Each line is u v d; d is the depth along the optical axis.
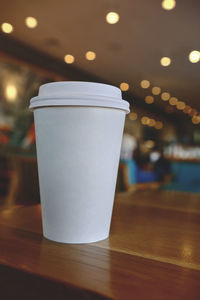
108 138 0.26
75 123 0.25
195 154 3.02
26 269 0.19
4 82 2.15
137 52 2.42
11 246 0.25
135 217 0.37
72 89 0.25
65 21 1.90
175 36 2.08
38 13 1.78
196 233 0.30
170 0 1.50
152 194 0.59
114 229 0.31
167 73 2.94
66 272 0.19
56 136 0.25
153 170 2.03
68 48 2.37
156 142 4.05
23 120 2.27
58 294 0.18
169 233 0.30
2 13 1.77
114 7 1.71
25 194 0.97
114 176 0.28
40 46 2.32
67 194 0.26
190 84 3.29
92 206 0.26
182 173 1.49
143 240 0.27
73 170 0.25
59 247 0.25
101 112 0.25
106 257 0.22
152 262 0.21
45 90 0.26
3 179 1.10
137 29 2.00
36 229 0.31
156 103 4.35
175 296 0.16
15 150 2.08
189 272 0.20
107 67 2.83
